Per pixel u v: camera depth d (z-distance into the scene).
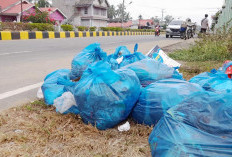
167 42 13.63
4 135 1.88
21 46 9.22
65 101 2.37
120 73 2.17
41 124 2.16
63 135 1.95
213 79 2.47
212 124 1.47
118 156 1.70
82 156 1.69
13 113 2.39
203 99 1.64
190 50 7.80
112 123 2.12
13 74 4.39
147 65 2.68
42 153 1.71
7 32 11.88
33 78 4.12
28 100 2.91
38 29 16.02
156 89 2.22
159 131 1.64
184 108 1.64
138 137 2.01
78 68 3.17
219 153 1.36
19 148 1.74
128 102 2.12
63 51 8.25
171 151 1.45
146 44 11.60
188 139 1.44
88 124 2.19
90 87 2.08
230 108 1.51
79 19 43.69
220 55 6.51
